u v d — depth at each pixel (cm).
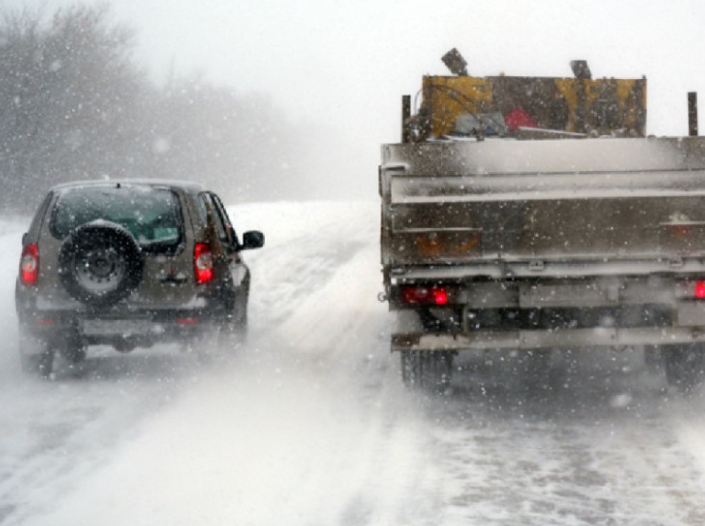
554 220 870
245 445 770
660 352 959
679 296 871
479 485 660
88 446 766
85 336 1030
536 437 800
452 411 903
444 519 588
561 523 580
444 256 873
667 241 868
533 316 893
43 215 1047
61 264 1004
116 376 1079
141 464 712
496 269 868
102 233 1000
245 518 590
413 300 879
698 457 727
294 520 586
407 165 880
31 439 789
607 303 877
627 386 1009
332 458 732
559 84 1269
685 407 909
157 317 1027
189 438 793
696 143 874
